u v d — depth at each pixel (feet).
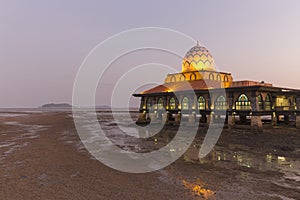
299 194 28.17
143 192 29.04
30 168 40.01
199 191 29.43
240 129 90.07
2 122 150.20
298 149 55.52
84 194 28.27
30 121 159.43
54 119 181.27
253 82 114.42
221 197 27.43
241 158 47.60
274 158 47.34
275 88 91.15
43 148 58.95
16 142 68.69
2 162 44.24
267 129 89.04
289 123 107.65
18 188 30.22
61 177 35.09
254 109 87.20
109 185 31.60
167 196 27.76
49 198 26.89
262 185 31.45
